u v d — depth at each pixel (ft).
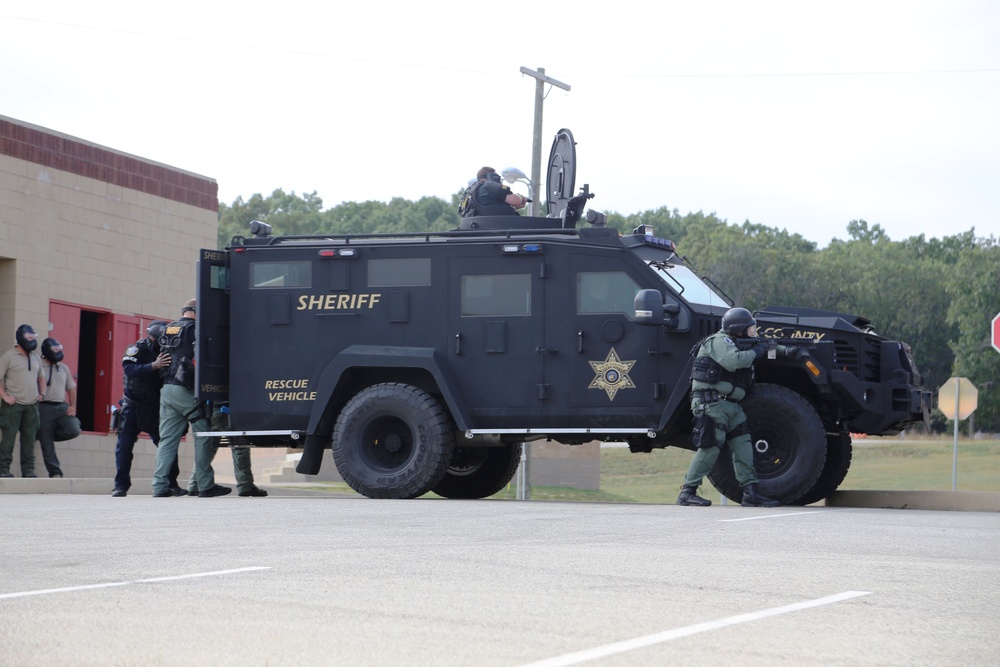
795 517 50.34
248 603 27.45
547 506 57.31
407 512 52.65
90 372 105.91
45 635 23.73
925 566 34.73
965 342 390.01
